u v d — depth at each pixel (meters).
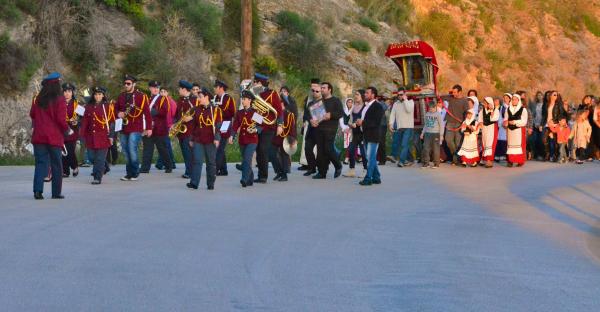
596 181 19.64
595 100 27.52
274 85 33.81
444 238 10.86
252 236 10.50
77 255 9.07
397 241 10.52
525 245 10.56
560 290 8.09
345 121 19.44
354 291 7.84
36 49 27.20
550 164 24.95
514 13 52.28
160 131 18.47
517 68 49.22
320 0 41.09
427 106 23.36
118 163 22.20
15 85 26.17
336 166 18.34
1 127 25.09
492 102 23.09
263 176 16.84
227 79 32.97
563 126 25.66
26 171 18.34
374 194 15.39
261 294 7.63
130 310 7.01
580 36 54.31
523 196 15.93
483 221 12.48
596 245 10.84
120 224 11.11
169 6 32.62
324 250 9.77
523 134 23.39
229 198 14.17
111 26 29.91
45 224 10.97
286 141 17.58
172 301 7.32
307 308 7.20
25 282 7.85
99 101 15.92
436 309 7.27
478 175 20.22
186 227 11.02
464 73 46.25
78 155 22.67
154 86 18.47
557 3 55.50
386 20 44.50
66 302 7.20
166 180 16.97
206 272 8.44
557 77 50.56
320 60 36.44
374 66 38.84
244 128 16.03
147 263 8.77
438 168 22.12
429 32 46.66
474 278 8.53
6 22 26.84
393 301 7.51
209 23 33.31
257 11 35.25
